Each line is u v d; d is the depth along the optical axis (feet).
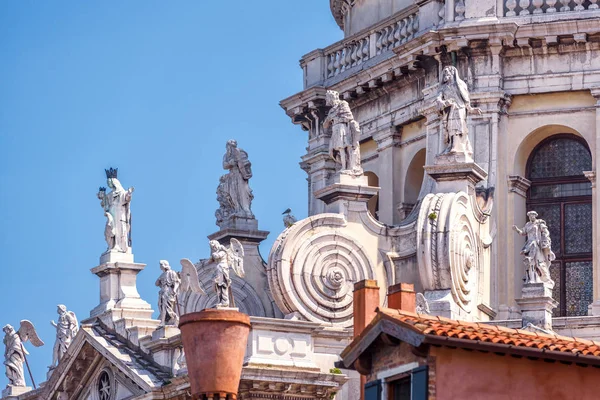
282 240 207.41
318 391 203.62
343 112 211.41
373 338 141.08
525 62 221.46
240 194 228.84
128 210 242.58
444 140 207.00
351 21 249.14
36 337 252.21
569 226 221.25
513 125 221.46
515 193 219.82
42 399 244.22
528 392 136.56
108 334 233.96
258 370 200.85
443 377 135.03
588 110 220.02
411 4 235.20
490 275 213.66
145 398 218.59
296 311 206.18
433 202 203.51
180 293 225.15
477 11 221.25
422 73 227.61
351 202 209.15
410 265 206.39
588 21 217.36
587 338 195.52
